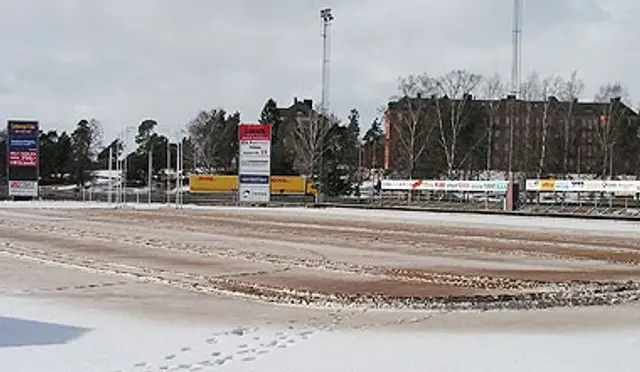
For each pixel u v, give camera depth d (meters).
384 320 13.05
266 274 19.48
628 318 13.48
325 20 79.88
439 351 10.50
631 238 33.88
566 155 90.25
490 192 65.88
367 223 43.75
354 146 122.62
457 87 127.75
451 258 24.31
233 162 122.38
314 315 13.46
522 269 21.38
